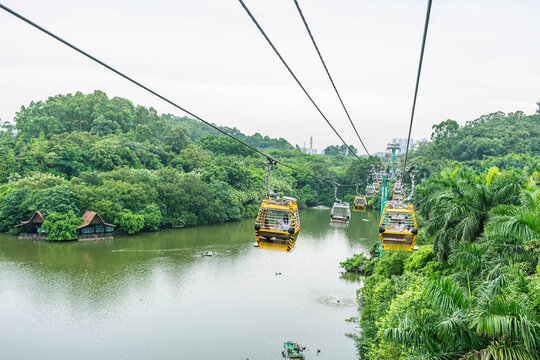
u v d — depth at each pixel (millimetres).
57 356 34031
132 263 60125
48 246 68688
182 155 127562
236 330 39406
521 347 13141
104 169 101812
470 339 14617
